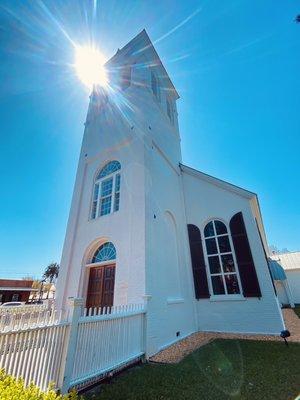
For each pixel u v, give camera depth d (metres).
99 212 10.31
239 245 9.90
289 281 24.59
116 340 5.16
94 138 12.96
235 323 9.01
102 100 14.21
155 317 6.79
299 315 14.52
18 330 3.45
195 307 9.99
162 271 8.12
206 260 10.61
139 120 10.55
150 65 14.04
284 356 5.70
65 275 9.31
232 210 10.67
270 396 3.56
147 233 7.67
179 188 12.55
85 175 12.11
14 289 34.47
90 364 4.35
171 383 4.23
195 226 11.43
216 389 3.89
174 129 15.53
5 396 1.80
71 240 10.12
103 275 8.66
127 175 9.66
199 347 6.91
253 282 9.10
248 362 5.32
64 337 4.12
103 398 3.71
